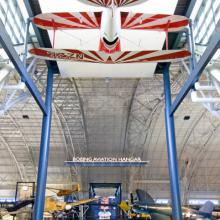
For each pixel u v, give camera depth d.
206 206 19.97
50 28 10.95
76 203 24.06
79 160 25.58
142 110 26.11
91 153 31.77
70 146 30.86
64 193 25.48
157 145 30.86
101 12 9.93
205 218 19.58
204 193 35.31
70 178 34.41
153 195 35.38
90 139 29.94
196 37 12.91
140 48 13.16
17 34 12.62
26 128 29.27
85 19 10.26
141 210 20.97
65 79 21.86
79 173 33.53
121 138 29.81
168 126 14.64
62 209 22.58
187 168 32.94
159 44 13.02
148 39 12.73
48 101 14.95
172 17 10.23
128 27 10.74
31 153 32.22
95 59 11.23
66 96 24.25
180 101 13.39
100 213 27.16
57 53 10.88
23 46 12.26
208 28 11.97
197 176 34.28
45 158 13.93
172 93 21.72
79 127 28.28
